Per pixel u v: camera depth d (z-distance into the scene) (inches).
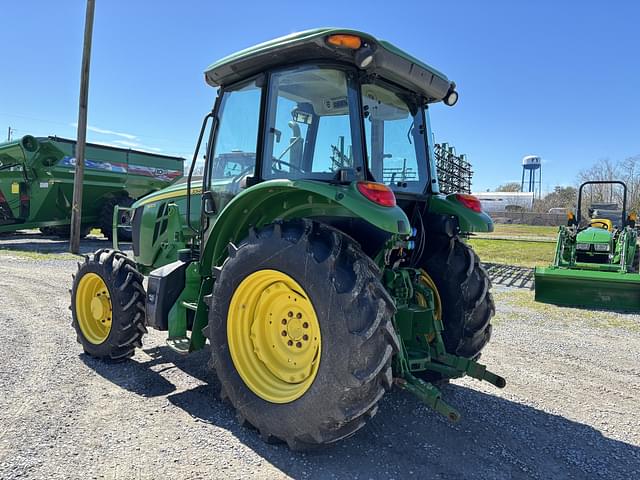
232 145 143.0
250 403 118.6
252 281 120.8
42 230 645.9
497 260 522.3
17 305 254.7
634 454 117.9
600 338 222.4
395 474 105.3
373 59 115.1
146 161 600.7
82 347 186.2
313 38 112.0
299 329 116.6
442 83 142.3
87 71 465.1
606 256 343.9
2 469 101.2
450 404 144.6
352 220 125.3
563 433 128.0
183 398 141.2
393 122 141.3
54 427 120.6
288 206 127.0
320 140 125.1
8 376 153.6
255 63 128.4
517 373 174.2
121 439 116.0
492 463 111.5
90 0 449.7
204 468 104.7
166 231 185.3
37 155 517.3
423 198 148.3
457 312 151.5
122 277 164.2
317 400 105.0
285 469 105.6
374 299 105.3
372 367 102.3
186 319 149.9
